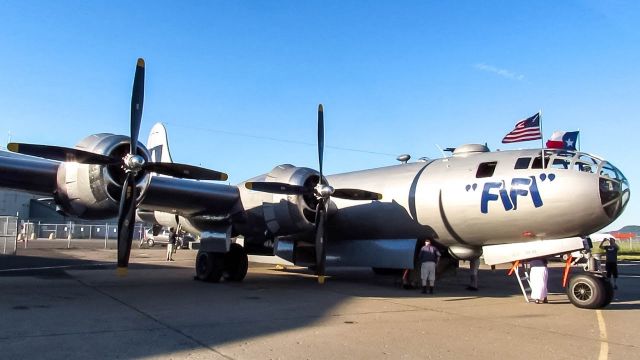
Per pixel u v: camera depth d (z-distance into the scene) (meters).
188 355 5.36
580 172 9.85
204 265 13.19
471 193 11.03
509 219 10.55
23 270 15.87
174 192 11.70
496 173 10.83
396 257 12.40
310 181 12.23
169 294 10.35
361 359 5.39
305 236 12.68
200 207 12.64
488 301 10.48
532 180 10.22
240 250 13.54
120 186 9.85
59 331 6.42
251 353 5.51
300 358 5.36
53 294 9.96
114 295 10.03
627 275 20.05
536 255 10.58
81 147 9.66
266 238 13.29
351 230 13.39
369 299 10.26
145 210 14.21
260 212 12.37
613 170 10.03
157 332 6.48
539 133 12.98
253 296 10.30
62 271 15.63
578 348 6.16
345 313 8.37
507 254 11.07
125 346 5.70
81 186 9.56
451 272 13.38
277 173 12.29
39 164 9.75
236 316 7.82
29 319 7.20
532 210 10.17
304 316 7.95
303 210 11.92
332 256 13.70
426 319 7.99
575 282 9.70
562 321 8.13
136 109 9.70
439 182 11.66
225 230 12.98
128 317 7.51
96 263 19.14
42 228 49.53
